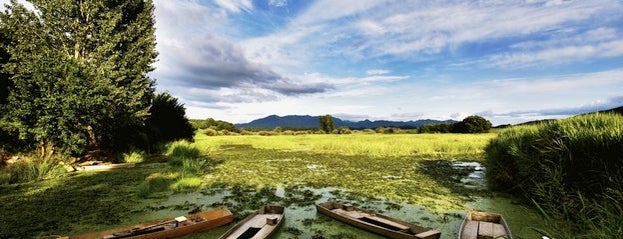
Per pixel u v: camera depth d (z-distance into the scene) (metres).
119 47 22.08
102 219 9.03
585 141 8.53
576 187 8.11
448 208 10.09
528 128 13.48
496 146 14.19
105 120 18.38
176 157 21.27
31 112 15.07
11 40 19.53
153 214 9.48
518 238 7.48
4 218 9.04
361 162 20.58
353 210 9.45
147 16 22.91
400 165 19.30
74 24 19.39
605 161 7.90
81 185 13.42
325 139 40.19
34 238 7.59
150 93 24.23
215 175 15.82
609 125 9.08
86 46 20.31
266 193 11.99
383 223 8.28
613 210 5.84
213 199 11.13
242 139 41.41
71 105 15.66
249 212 9.64
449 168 18.17
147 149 24.73
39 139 16.27
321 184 13.69
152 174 15.82
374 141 33.91
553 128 10.88
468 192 12.20
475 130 61.00
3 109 15.26
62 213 9.55
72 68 16.08
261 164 19.69
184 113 31.45
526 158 10.24
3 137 16.36
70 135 16.39
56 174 15.34
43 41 19.00
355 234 7.80
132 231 7.55
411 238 6.97
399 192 12.22
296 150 28.83
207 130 61.28
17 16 18.44
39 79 15.11
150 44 22.80
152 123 28.09
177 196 11.55
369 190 12.58
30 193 11.98
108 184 13.61
